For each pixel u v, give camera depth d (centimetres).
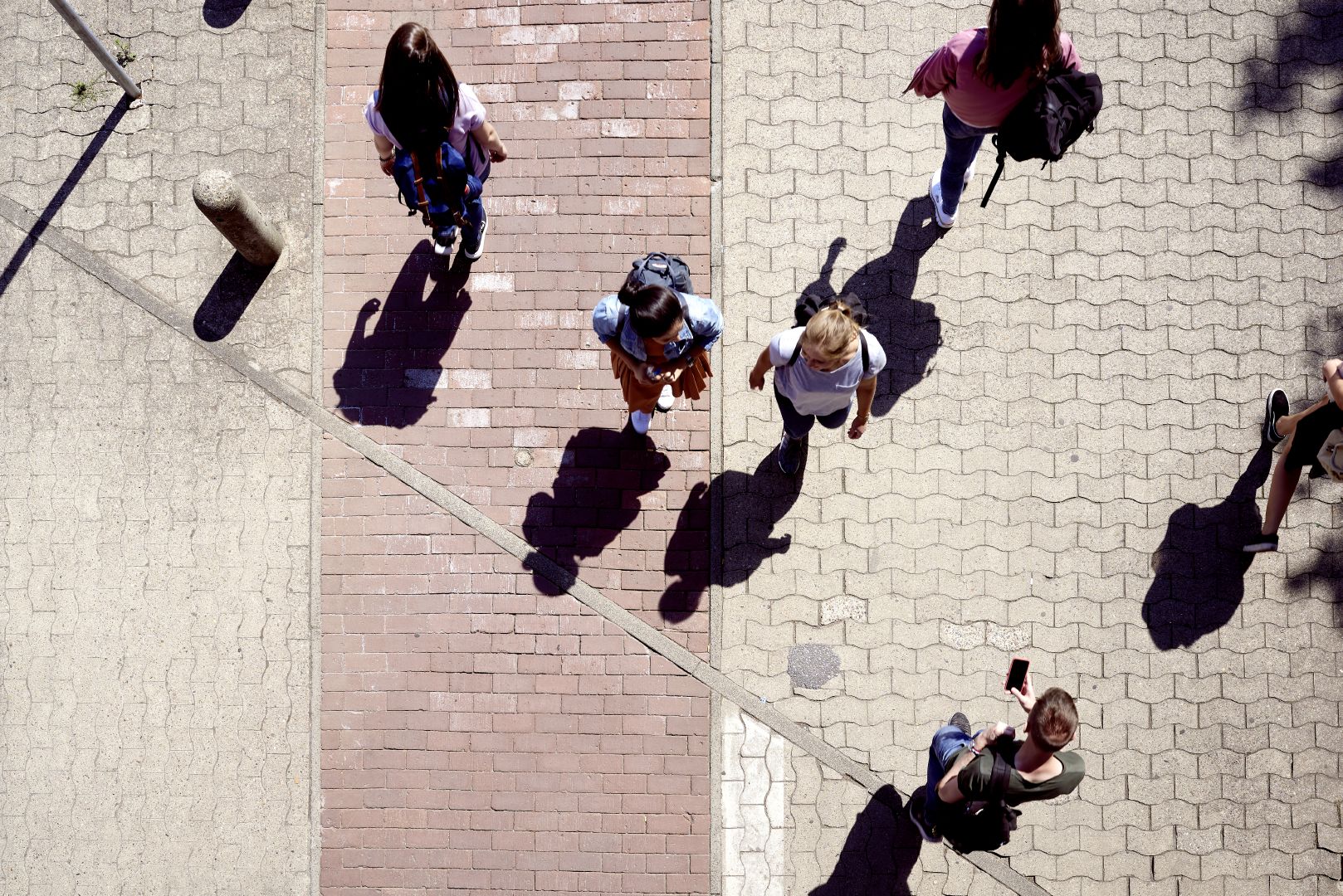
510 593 626
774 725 615
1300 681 616
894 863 607
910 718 616
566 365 641
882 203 650
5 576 635
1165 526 628
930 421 636
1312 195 645
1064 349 640
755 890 609
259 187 657
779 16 657
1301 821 607
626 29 657
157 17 666
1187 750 613
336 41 661
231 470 639
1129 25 656
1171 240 644
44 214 659
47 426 643
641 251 647
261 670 626
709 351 639
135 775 621
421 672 623
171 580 632
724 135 652
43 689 627
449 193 546
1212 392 636
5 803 621
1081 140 648
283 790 619
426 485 635
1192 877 604
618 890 610
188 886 615
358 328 646
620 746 616
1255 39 654
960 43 487
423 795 616
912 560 627
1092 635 622
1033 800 487
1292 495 621
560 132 654
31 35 668
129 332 649
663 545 628
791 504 631
